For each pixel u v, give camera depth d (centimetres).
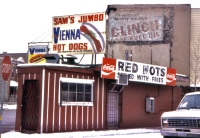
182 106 1341
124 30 3081
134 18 3081
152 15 3078
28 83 1603
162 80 2103
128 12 3091
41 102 1532
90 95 1770
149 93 2195
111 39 3075
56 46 2072
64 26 2062
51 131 1566
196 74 3080
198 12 3177
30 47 2633
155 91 2250
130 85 2053
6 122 2281
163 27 3062
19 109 1605
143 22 3070
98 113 1814
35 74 1571
